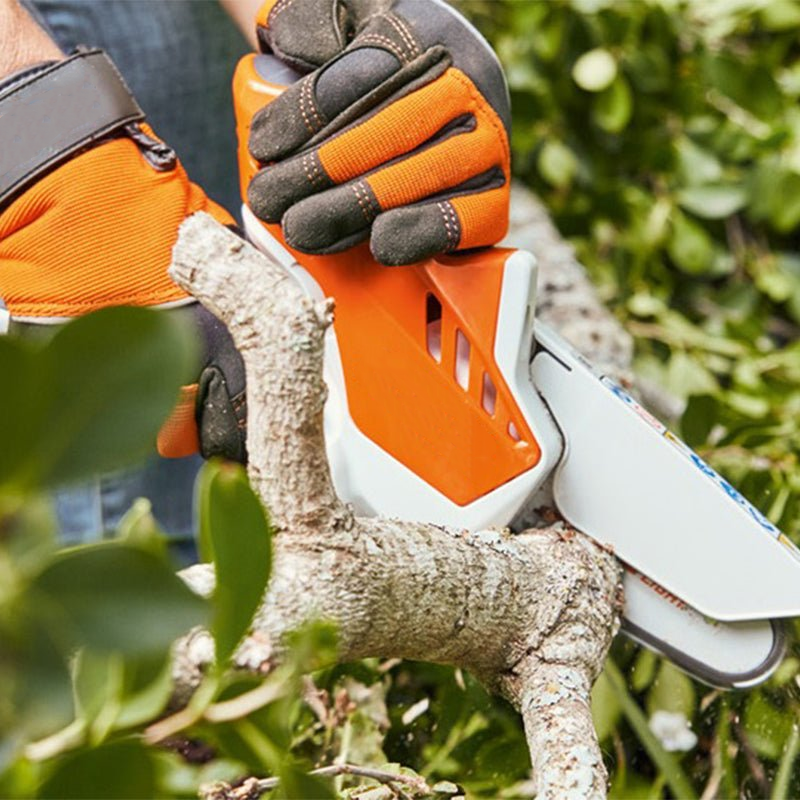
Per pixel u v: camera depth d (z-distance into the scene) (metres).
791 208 3.17
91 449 0.48
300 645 0.66
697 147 3.28
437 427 1.35
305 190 1.25
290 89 1.27
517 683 1.26
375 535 1.10
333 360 1.38
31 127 1.25
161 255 1.28
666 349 3.02
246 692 0.67
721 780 1.58
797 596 1.34
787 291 3.25
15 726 0.48
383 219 1.25
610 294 3.08
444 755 1.58
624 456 1.38
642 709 1.73
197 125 1.93
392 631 1.10
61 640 0.49
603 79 3.12
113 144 1.28
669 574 1.39
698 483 1.36
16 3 1.40
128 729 0.62
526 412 1.33
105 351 0.48
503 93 1.32
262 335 1.02
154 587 0.50
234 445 1.34
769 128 3.22
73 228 1.25
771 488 1.87
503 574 1.23
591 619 1.30
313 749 1.52
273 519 1.04
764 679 1.40
